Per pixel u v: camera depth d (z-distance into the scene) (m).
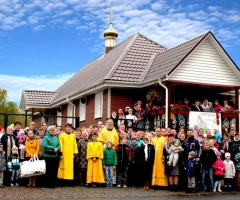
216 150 15.00
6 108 64.19
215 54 21.03
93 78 25.94
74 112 28.14
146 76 22.23
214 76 20.89
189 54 20.19
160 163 14.85
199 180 15.25
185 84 20.78
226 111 20.20
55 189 13.51
